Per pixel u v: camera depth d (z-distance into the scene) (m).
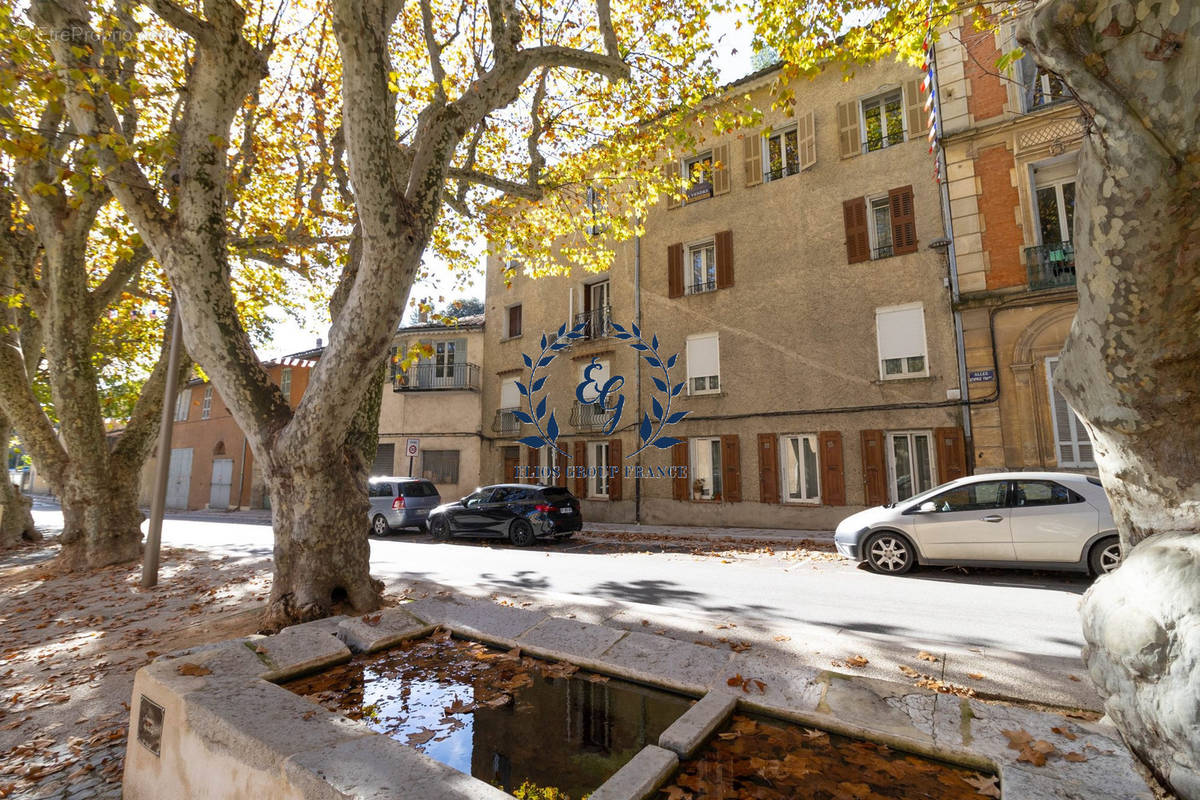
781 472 14.52
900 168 13.48
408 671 3.25
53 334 9.32
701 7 8.66
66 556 9.64
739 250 15.72
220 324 5.02
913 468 12.79
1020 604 5.88
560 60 6.29
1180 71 1.41
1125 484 1.95
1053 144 11.57
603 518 17.56
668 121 9.47
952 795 1.92
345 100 4.14
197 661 2.84
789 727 2.47
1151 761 1.64
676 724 2.36
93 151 5.07
